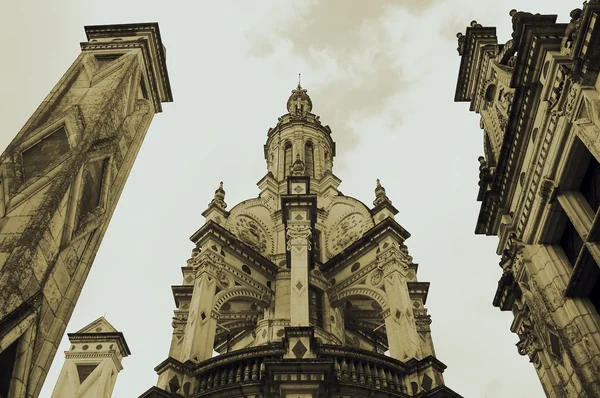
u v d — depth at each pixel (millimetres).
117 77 12312
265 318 22719
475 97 18547
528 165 14039
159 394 16312
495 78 16938
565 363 12922
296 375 15680
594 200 12375
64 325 9047
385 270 21812
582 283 12414
